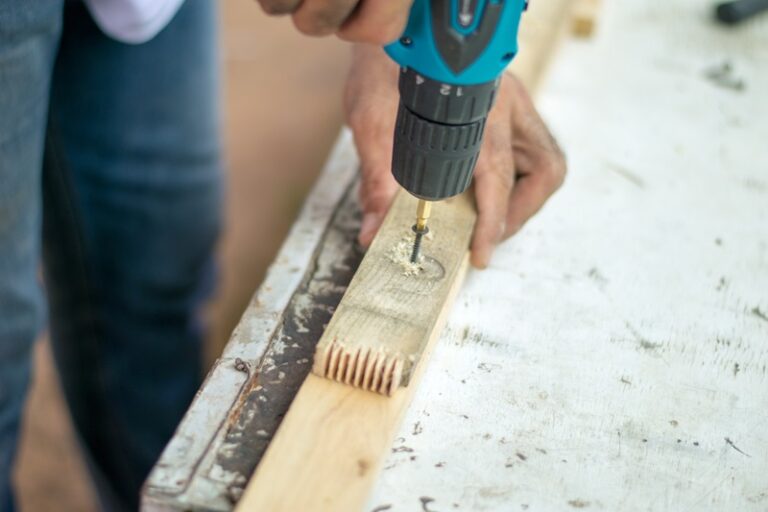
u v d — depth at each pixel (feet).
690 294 4.04
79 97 4.91
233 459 3.04
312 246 3.95
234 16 11.27
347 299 3.22
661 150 4.96
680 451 3.32
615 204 4.54
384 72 3.93
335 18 2.63
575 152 4.88
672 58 5.76
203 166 5.54
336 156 4.49
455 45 2.56
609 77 5.52
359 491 2.82
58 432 7.64
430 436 3.26
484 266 3.77
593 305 3.92
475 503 3.06
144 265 5.65
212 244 6.03
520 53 5.11
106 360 6.01
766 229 4.48
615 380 3.58
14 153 3.89
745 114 5.31
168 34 4.81
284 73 10.58
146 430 6.33
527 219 3.95
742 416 3.47
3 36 3.47
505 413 3.39
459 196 3.78
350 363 3.05
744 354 3.75
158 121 5.11
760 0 6.11
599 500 3.12
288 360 3.43
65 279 5.57
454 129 2.75
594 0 5.90
